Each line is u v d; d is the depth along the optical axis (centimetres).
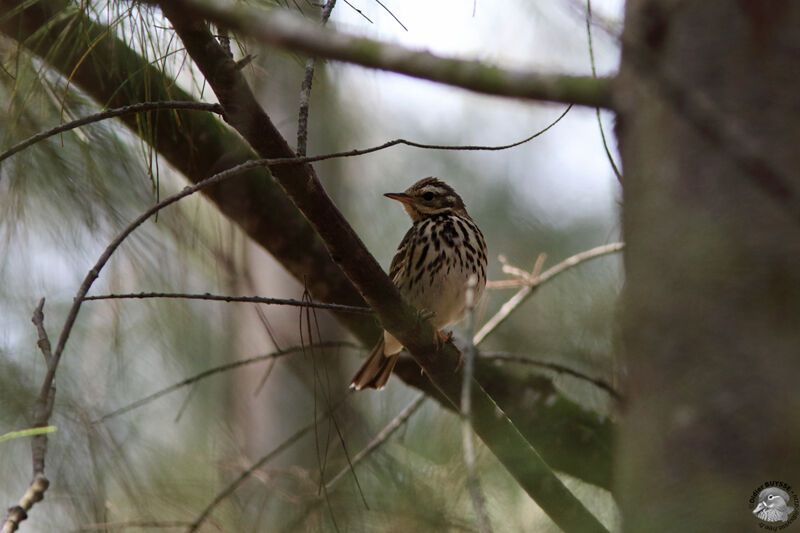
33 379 1219
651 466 463
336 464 1120
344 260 792
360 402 1452
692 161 473
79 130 1022
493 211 1689
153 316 1360
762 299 445
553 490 848
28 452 1188
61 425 1165
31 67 880
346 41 655
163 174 1215
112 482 1198
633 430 480
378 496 1063
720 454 443
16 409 1180
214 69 694
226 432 1353
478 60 666
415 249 1288
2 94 986
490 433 855
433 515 1043
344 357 1598
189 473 1251
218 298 703
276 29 646
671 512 449
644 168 495
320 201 759
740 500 433
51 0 873
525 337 1288
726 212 458
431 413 1255
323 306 764
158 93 916
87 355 1313
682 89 464
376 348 1155
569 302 1282
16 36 886
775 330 441
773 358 439
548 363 1052
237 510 1137
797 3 464
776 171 445
